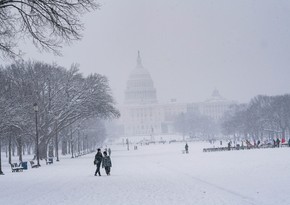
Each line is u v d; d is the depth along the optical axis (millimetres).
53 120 108875
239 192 28312
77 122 139750
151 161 78875
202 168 52312
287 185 30672
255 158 65875
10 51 30969
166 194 28859
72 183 39125
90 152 168125
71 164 79000
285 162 53719
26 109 98375
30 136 107875
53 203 25953
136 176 45469
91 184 37594
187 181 37375
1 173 57031
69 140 147375
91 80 119000
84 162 86000
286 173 39469
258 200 24594
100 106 117625
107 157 49188
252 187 30531
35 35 29906
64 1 29203
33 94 104500
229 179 36906
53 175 51094
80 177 46656
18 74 104438
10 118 87000
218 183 34344
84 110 115188
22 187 36344
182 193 29125
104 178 44344
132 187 33969
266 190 28562
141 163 73312
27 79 105250
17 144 114250
